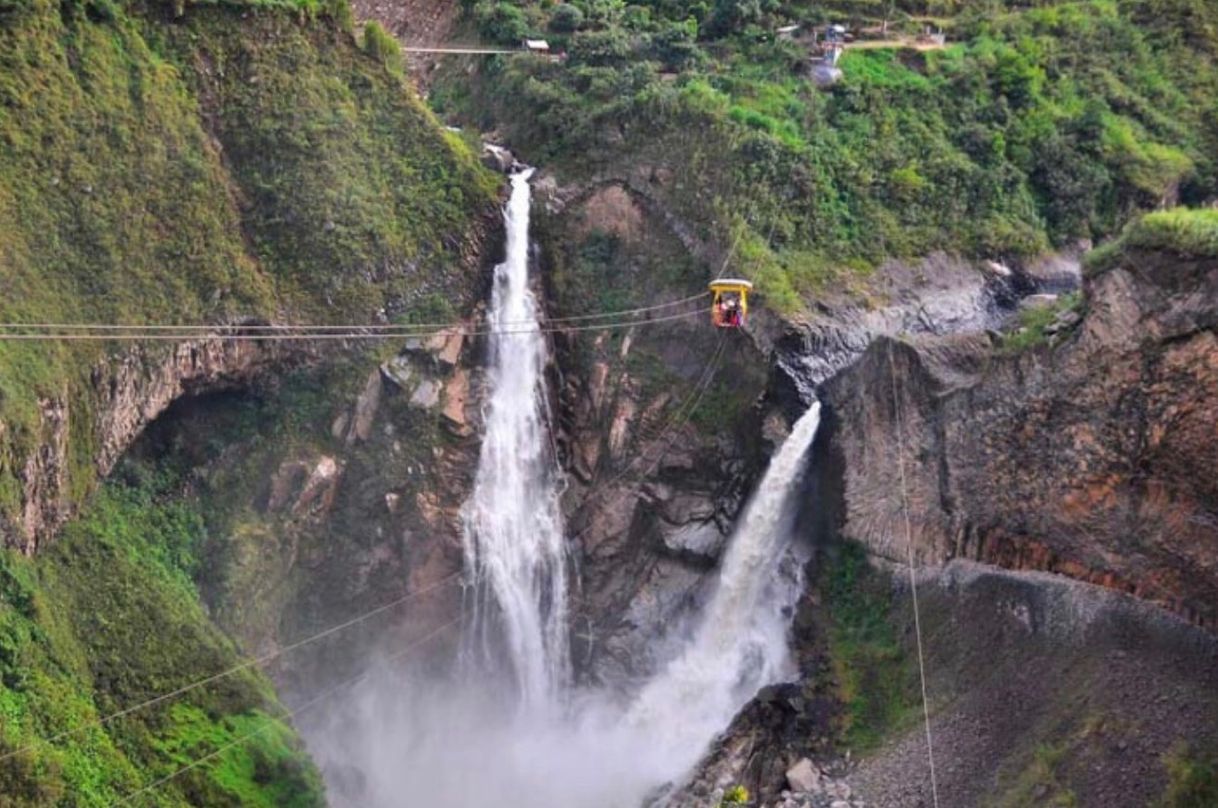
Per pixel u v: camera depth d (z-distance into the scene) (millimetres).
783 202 76688
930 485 64062
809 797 58188
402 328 73062
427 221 75188
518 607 73750
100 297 64312
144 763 55281
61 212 64562
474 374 74625
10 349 59406
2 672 53250
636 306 76188
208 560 66938
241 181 72188
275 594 68125
